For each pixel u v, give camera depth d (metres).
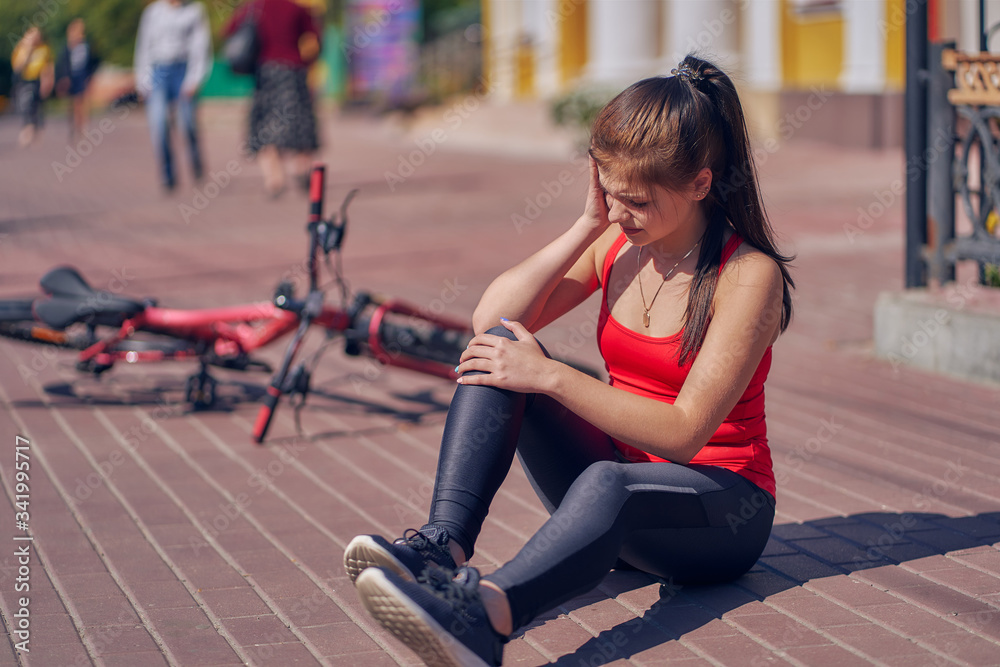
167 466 3.88
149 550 3.08
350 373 5.35
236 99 30.28
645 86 2.27
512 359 2.29
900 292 5.26
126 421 4.47
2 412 4.56
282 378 4.16
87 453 4.03
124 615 2.63
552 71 20.34
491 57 22.39
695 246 2.42
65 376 5.19
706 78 2.31
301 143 11.98
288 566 2.96
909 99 5.14
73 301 4.41
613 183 2.27
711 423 2.28
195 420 4.50
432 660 2.07
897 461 3.80
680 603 2.63
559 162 14.77
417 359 4.55
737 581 2.76
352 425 4.45
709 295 2.35
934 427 4.20
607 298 2.55
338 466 3.90
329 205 11.32
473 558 3.00
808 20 15.18
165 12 12.33
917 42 5.06
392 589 1.97
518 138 18.03
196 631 2.54
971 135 4.88
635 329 2.47
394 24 27.97
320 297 4.25
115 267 8.05
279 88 11.84
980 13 4.80
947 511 3.29
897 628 2.46
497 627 2.06
